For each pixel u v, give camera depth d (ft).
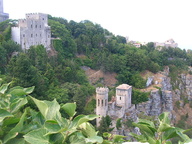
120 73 364.17
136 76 357.61
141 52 461.37
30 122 32.68
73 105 29.37
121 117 240.32
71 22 470.39
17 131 27.55
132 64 379.14
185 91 447.01
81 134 26.76
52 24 375.86
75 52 378.32
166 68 449.89
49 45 337.11
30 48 268.82
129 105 272.92
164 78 388.57
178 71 463.01
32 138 24.62
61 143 26.35
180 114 379.14
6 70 239.30
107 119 216.74
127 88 260.21
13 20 335.67
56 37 361.10
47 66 265.13
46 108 27.99
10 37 287.89
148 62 394.52
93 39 428.15
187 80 457.27
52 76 257.55
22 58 202.28
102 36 435.53
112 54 417.49
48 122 27.48
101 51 419.13
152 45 607.37
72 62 319.88
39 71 245.65
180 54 536.01
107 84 345.72
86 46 402.11
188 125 346.33
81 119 26.99
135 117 259.80
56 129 27.04
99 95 225.76
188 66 518.78
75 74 296.92
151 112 320.29
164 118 34.04
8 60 261.65
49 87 236.22
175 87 425.28
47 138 25.50
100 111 227.61
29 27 295.69
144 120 35.86
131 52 414.00
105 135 36.29
